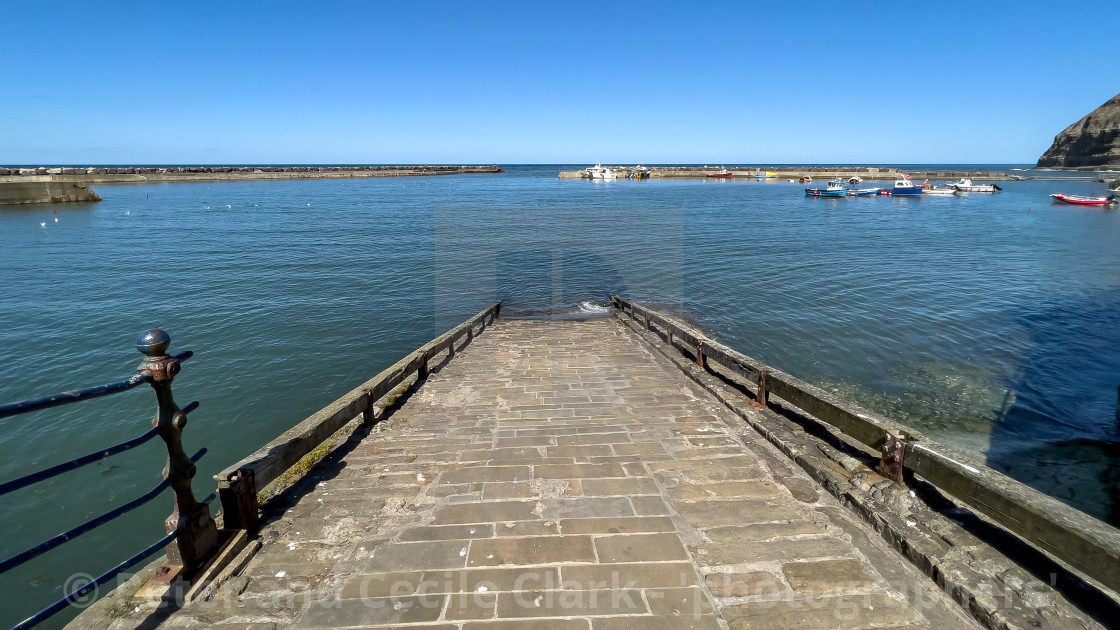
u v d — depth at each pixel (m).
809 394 4.61
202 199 56.66
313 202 52.81
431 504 3.77
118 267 20.47
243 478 3.34
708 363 7.60
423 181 102.06
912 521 3.22
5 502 6.36
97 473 6.97
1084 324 12.93
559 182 92.94
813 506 3.62
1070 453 7.26
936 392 9.22
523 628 2.53
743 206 48.16
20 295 16.08
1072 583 2.67
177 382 9.95
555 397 6.56
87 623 2.62
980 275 18.81
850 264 21.00
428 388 7.08
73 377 10.18
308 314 14.30
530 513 3.60
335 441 5.16
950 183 74.12
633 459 4.49
